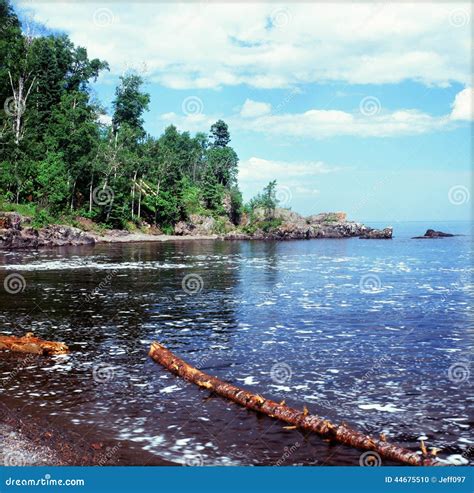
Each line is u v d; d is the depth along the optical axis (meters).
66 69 102.19
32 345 14.25
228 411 9.93
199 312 20.95
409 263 47.59
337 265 45.00
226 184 142.75
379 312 21.02
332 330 17.53
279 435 8.90
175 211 105.75
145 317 19.81
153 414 9.79
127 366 12.95
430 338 16.27
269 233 110.38
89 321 18.94
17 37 86.75
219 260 49.78
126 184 95.81
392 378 12.04
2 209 73.12
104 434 8.95
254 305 22.80
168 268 40.34
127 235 89.44
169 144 144.25
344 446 8.52
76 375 12.18
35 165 83.81
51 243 68.31
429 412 9.89
